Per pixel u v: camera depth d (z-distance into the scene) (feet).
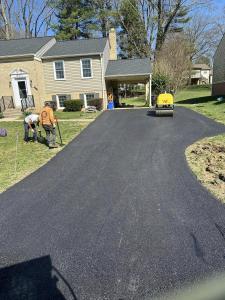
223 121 45.78
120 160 27.58
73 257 12.75
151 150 30.42
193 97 108.78
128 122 50.34
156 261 12.12
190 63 148.46
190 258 12.18
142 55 142.41
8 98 73.41
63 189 21.09
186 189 19.56
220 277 10.94
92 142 36.27
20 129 49.73
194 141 33.42
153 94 93.66
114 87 93.15
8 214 17.38
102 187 20.98
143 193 19.36
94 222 15.80
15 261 12.68
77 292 10.66
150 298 10.16
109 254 12.81
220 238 13.56
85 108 74.54
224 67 88.79
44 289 10.89
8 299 10.46
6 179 24.16
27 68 71.41
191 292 10.26
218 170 22.71
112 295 10.43
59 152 32.35
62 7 136.67
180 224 15.02
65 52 76.59
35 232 15.08
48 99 78.79
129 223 15.46
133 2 133.90
